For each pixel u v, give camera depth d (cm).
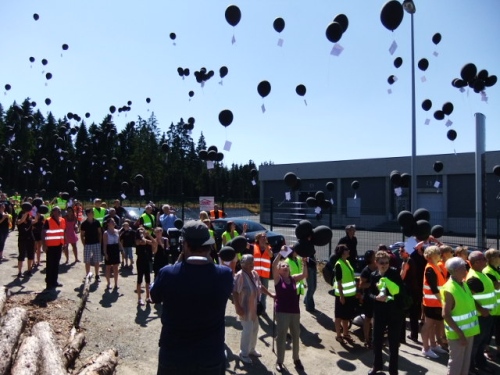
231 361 675
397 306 623
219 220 1508
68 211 1289
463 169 3080
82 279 1082
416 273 809
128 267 1275
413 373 651
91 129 6134
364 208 3516
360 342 798
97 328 745
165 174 6397
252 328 676
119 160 5772
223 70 1355
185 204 2128
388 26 857
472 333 559
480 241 1354
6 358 500
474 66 1119
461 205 3102
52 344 553
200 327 307
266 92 1046
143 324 790
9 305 785
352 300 789
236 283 670
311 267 981
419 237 840
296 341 662
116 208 1581
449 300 557
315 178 3778
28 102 6016
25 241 1073
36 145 5138
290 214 2248
